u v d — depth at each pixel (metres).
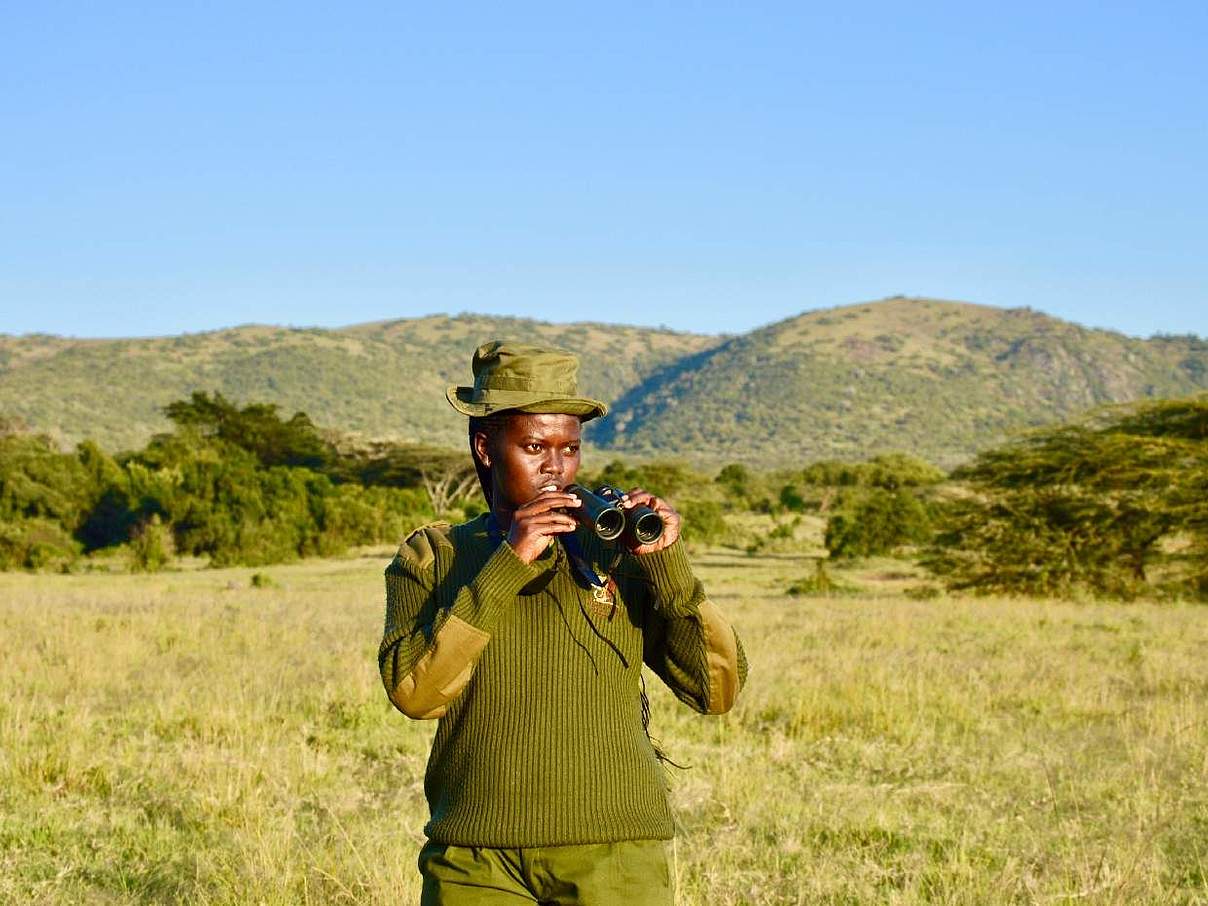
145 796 7.01
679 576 2.79
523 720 2.79
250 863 5.50
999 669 12.34
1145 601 28.69
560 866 2.76
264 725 8.71
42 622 15.09
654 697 10.20
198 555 48.34
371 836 6.01
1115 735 9.08
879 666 12.07
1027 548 29.14
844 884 5.53
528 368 2.89
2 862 5.61
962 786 7.42
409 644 2.79
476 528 3.00
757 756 8.16
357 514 55.06
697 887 5.34
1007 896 5.33
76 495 52.03
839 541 51.78
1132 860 5.58
